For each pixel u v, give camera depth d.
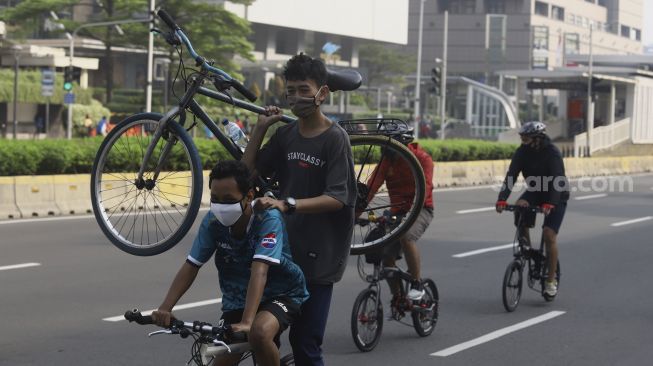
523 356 9.14
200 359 5.09
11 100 57.25
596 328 10.53
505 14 134.88
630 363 8.93
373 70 110.25
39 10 56.59
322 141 5.89
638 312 11.52
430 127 76.94
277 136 6.09
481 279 13.67
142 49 59.31
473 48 135.38
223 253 5.52
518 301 11.58
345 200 5.80
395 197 7.64
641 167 48.97
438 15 137.25
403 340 9.78
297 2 92.94
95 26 54.84
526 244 11.81
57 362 8.40
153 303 11.16
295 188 5.94
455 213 23.52
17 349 8.84
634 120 58.12
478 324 10.65
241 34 57.88
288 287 5.61
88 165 22.34
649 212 24.72
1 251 14.94
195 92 6.25
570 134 58.84
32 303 11.00
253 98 6.33
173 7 54.69
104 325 9.93
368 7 101.88
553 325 10.66
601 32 156.88
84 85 68.69
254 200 5.26
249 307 5.20
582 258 16.11
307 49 100.31
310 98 5.77
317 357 6.04
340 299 11.84
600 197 30.02
